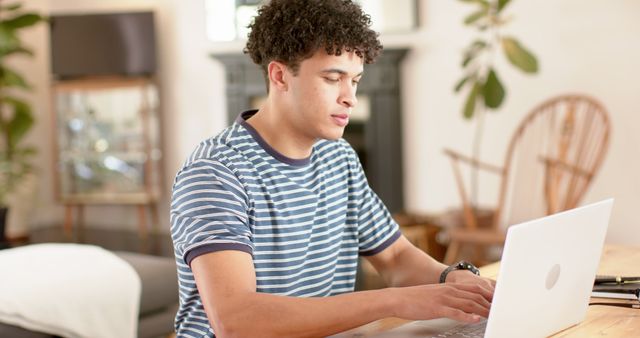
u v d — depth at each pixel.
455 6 5.07
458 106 5.12
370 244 1.77
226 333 1.32
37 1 6.84
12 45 5.81
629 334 1.40
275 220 1.54
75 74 6.31
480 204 5.07
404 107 5.37
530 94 4.79
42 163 6.91
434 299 1.35
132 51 6.20
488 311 1.35
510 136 4.89
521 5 4.77
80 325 2.90
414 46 5.26
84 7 6.70
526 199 4.52
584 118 4.47
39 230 6.70
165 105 6.39
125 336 3.02
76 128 6.40
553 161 4.21
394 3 5.28
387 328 1.49
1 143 6.43
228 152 1.51
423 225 4.93
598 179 4.55
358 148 5.54
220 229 1.39
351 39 1.44
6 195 6.16
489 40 4.93
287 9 1.46
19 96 6.69
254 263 1.51
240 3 5.98
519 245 1.22
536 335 1.36
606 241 4.56
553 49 4.69
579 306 1.46
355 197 1.74
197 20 6.17
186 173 1.47
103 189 6.39
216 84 6.15
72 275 3.02
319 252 1.63
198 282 1.37
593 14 4.54
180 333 1.53
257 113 1.59
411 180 5.41
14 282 2.94
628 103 4.46
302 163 1.58
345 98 1.47
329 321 1.33
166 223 6.54
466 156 5.12
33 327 2.81
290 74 1.48
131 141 6.28
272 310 1.32
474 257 4.82
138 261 3.35
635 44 4.42
